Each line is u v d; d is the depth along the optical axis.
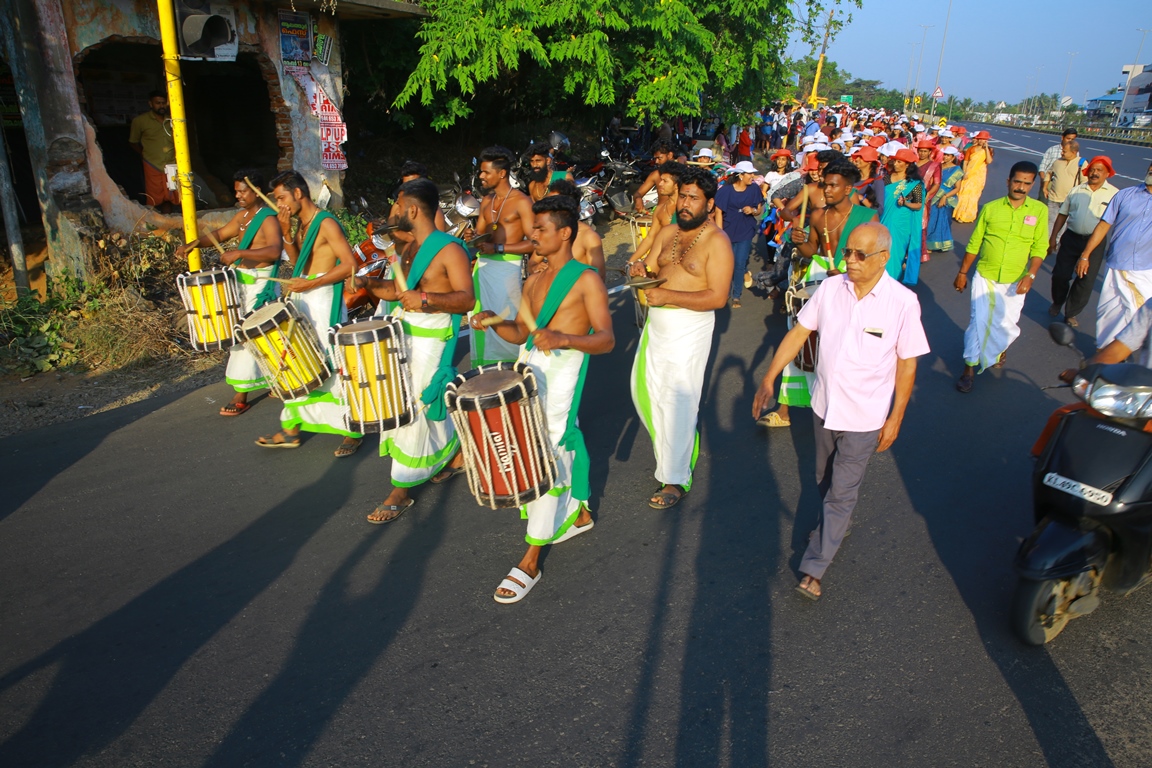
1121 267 6.48
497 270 6.12
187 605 4.01
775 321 9.13
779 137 32.19
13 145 10.24
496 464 3.66
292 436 5.75
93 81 11.61
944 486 5.29
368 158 15.49
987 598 4.11
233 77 13.16
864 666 3.60
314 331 5.16
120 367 7.27
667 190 6.24
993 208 6.68
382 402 4.50
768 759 3.09
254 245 5.98
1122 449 3.54
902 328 3.81
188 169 7.60
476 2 11.76
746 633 3.82
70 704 3.37
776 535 4.68
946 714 3.32
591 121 18.62
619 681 3.50
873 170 9.92
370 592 4.12
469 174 16.34
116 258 8.43
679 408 4.79
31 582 4.19
